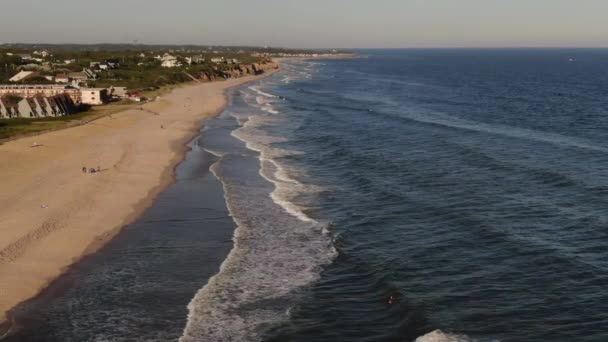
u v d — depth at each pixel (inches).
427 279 1243.8
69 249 1418.6
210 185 2070.6
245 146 2837.1
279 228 1600.6
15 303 1136.8
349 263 1344.7
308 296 1182.3
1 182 1957.4
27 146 2554.1
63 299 1165.7
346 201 1850.4
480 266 1307.8
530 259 1334.9
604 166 2233.0
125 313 1112.2
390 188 1968.5
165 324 1070.4
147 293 1197.1
